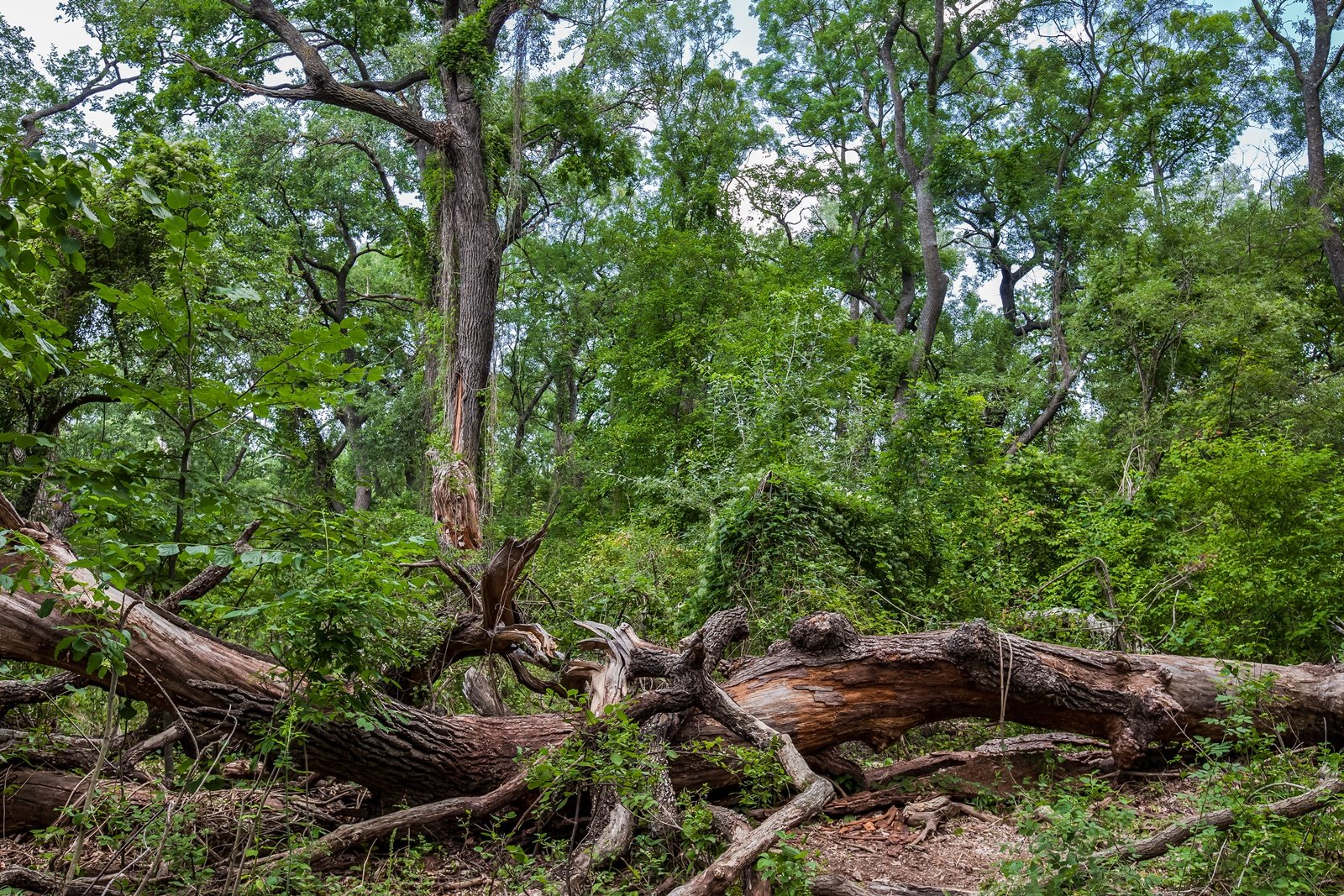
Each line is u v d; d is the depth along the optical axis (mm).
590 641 5617
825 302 20422
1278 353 22000
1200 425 20281
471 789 5008
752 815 5262
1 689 4863
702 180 30141
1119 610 9172
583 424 31438
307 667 3936
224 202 14773
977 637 5852
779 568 9086
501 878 4230
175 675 4508
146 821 4043
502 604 5797
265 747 4055
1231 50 30438
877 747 5961
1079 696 5910
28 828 4734
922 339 28875
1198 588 9281
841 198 35188
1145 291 23672
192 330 3996
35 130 22219
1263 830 3619
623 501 24500
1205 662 6227
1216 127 30375
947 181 30781
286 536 4250
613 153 24578
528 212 29391
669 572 10703
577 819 4613
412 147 28859
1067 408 29797
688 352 25656
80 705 6230
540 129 24062
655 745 4965
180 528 4250
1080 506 13719
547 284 33000
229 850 4391
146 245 11531
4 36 23172
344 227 29359
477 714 6203
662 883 3990
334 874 4410
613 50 26156
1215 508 9914
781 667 5844
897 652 5844
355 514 4273
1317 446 19312
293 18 23047
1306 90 27906
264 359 3877
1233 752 6031
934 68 32094
